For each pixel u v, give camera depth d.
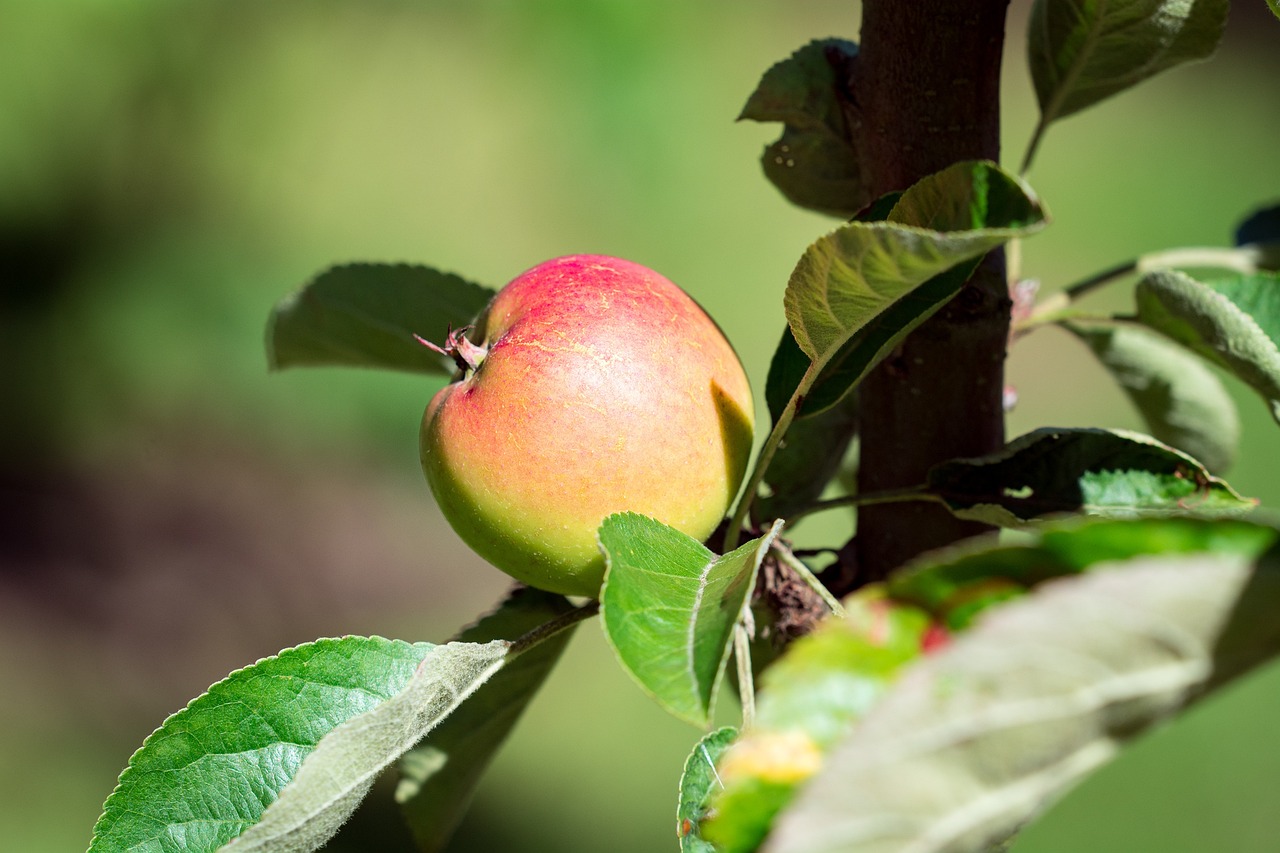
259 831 0.67
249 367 2.90
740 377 0.71
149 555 2.54
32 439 2.79
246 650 2.31
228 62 3.04
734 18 3.71
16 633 2.27
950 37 0.70
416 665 0.70
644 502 0.69
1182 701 0.59
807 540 1.87
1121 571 0.58
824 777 0.59
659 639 0.64
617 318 0.70
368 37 3.21
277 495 2.71
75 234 2.97
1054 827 1.69
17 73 2.81
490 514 0.70
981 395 0.73
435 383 2.87
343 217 3.18
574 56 3.15
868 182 0.72
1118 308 2.40
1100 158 3.41
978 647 0.58
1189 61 0.74
